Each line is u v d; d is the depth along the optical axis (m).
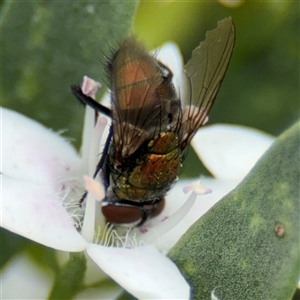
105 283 0.06
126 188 0.06
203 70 0.06
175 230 0.06
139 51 0.06
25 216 0.06
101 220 0.06
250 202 0.06
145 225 0.06
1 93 0.07
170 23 0.07
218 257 0.06
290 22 0.07
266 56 0.08
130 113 0.06
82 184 0.06
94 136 0.06
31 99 0.07
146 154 0.06
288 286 0.06
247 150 0.07
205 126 0.07
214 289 0.06
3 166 0.06
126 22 0.07
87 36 0.07
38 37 0.07
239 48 0.08
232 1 0.07
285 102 0.08
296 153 0.06
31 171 0.06
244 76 0.08
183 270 0.06
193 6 0.07
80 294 0.06
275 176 0.06
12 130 0.06
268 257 0.06
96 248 0.06
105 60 0.06
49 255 0.06
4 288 0.06
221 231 0.06
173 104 0.06
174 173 0.06
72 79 0.07
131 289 0.06
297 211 0.06
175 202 0.07
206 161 0.07
